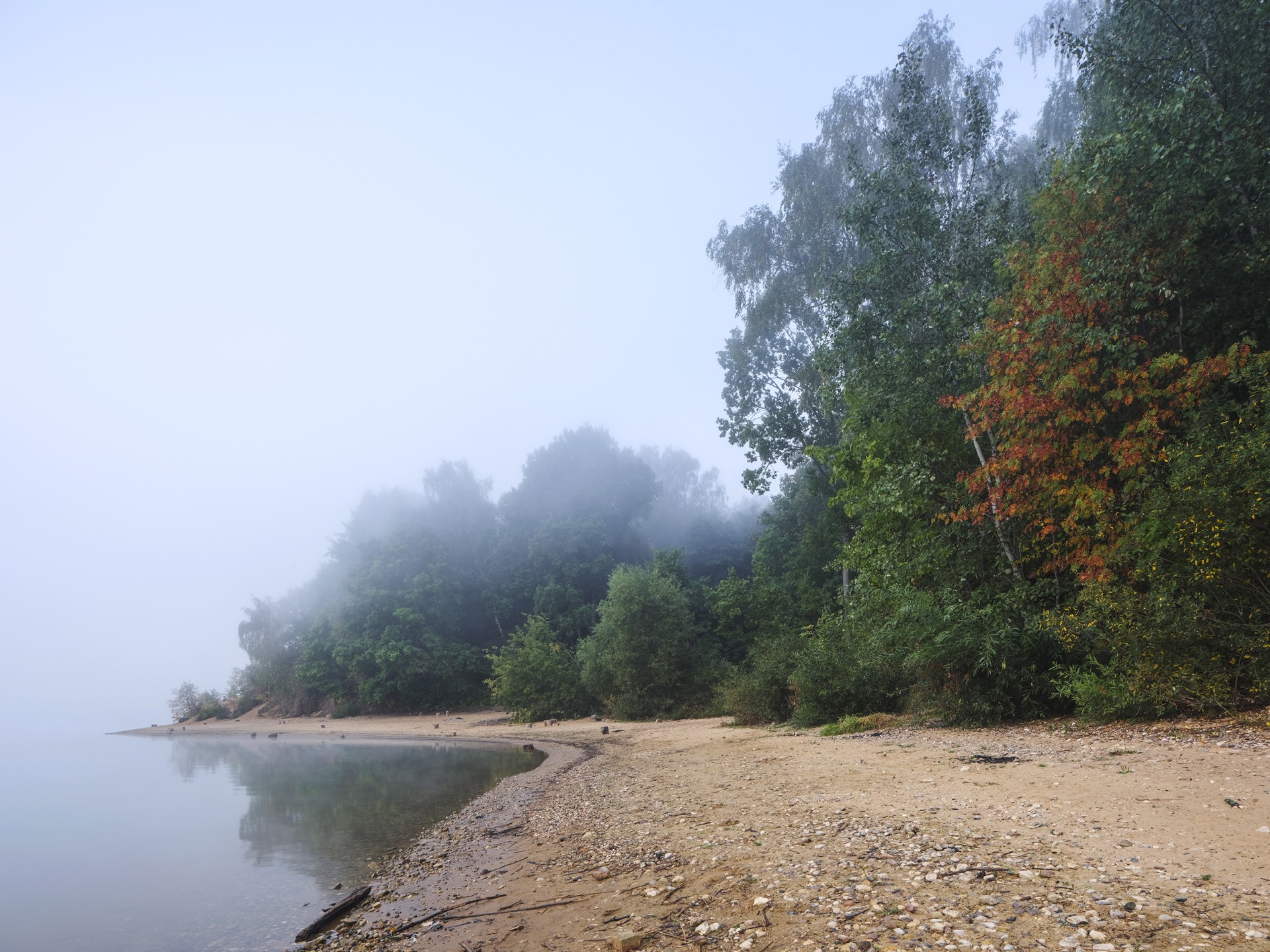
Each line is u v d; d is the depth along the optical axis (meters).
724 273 41.00
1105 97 17.06
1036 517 14.45
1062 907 4.01
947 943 3.73
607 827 8.79
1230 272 13.96
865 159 36.41
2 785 25.44
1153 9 15.29
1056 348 13.39
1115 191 14.09
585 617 61.88
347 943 5.95
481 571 72.88
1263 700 9.55
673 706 34.62
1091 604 11.70
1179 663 9.92
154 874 10.44
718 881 5.55
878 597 18.36
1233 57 14.37
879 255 20.78
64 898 9.36
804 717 18.70
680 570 49.50
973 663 13.39
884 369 19.47
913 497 17.72
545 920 5.46
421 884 7.81
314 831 12.82
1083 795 6.69
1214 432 11.20
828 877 5.20
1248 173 13.64
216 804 17.94
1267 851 4.55
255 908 8.00
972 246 19.36
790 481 43.53
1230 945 3.30
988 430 15.96
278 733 53.75
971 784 7.98
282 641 72.81
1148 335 14.27
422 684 59.91
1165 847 4.89
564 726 36.56
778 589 39.72
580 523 69.62
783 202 38.81
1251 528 9.52
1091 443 13.09
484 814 12.28
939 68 35.53
